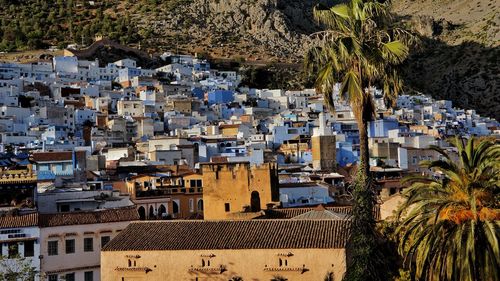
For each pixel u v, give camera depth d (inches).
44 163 6678.2
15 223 3698.3
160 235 3373.5
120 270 3228.3
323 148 7593.5
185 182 5940.0
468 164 2124.8
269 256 3107.8
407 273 2240.4
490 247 1982.0
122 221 3978.8
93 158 7081.7
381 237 2438.5
